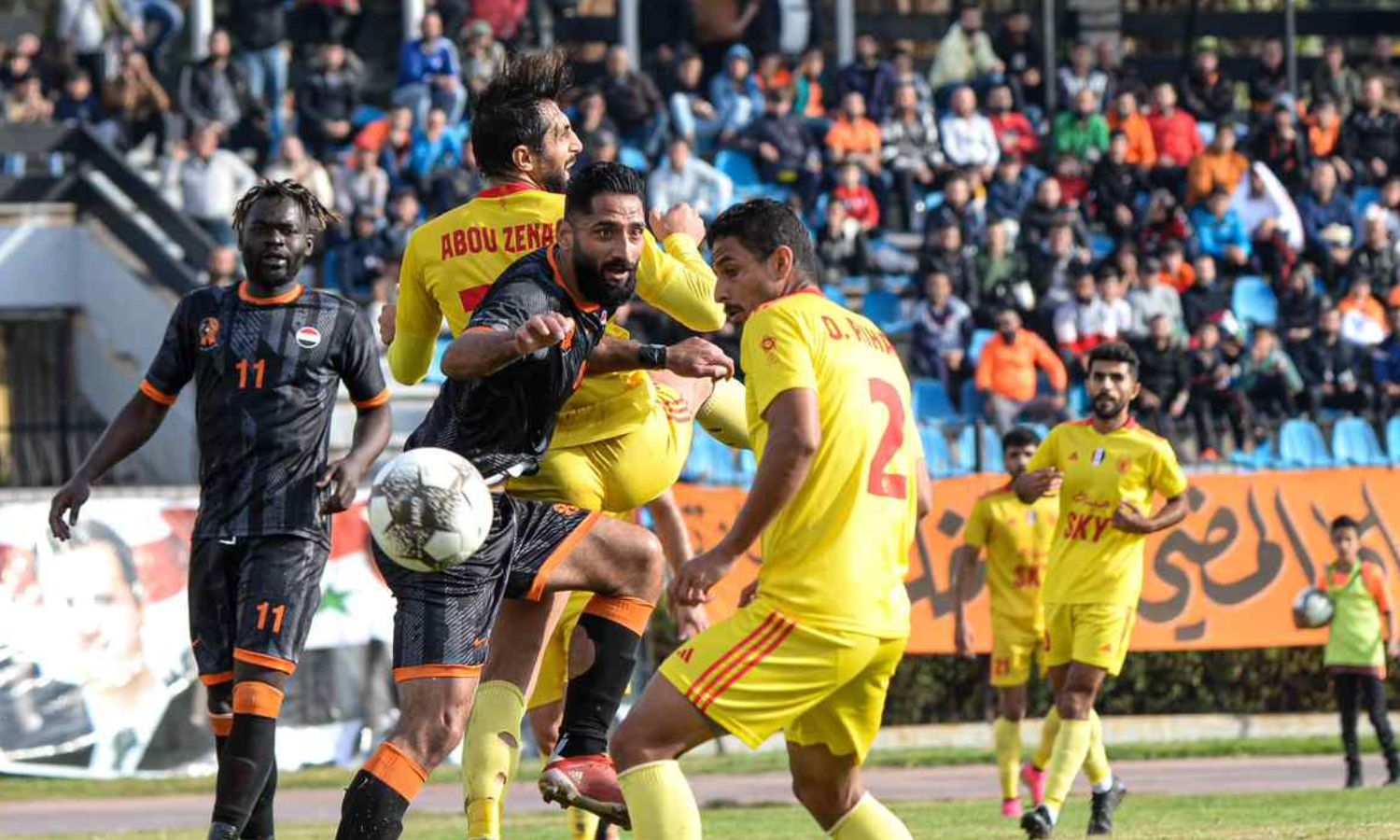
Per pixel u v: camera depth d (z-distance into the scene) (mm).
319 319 24891
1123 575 36344
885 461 19391
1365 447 65250
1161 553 58156
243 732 23922
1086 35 86750
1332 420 65688
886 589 19344
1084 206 75062
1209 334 66250
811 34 83750
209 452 24609
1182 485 36719
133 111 72938
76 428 68125
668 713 19266
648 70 78875
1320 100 81375
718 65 77812
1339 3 93125
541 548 23000
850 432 19172
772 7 78062
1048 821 33688
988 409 64312
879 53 86375
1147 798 42719
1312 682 60062
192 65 70250
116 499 51000
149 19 74438
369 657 52844
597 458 23469
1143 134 76688
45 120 71500
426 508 19797
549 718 26172
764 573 19359
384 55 82438
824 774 20234
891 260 71812
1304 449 64875
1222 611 58375
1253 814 36438
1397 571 58875
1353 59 90812
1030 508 41625
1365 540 58906
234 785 23734
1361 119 80250
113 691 50250
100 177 69000
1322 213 75812
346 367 25078
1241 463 61281
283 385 24547
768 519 18734
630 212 20516
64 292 68375
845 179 72062
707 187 69438
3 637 49281
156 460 65438
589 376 22609
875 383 19469
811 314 19375
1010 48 79688
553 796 22266
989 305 68000
